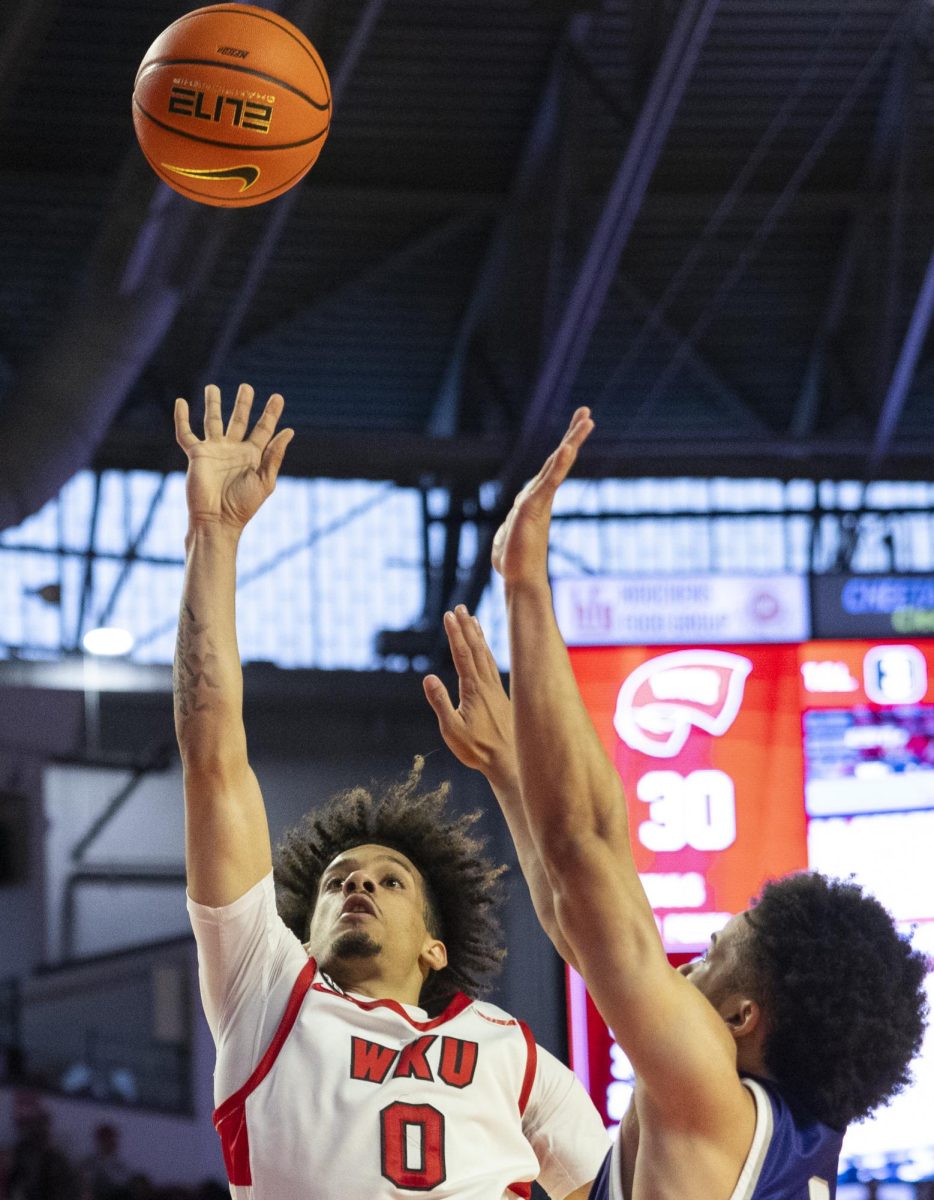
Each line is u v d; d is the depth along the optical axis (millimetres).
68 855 14938
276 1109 2756
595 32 13258
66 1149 12055
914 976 2381
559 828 2252
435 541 16484
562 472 2309
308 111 4250
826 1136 2309
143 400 15711
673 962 12211
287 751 15797
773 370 16641
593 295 13641
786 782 12539
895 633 12805
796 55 13664
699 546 16734
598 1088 11469
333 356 15969
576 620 12711
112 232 12531
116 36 12695
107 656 15016
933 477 16859
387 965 3113
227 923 2828
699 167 14711
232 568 2891
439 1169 2760
